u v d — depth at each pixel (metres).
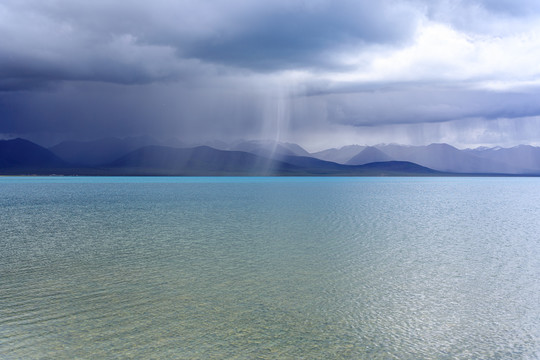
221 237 42.88
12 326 18.14
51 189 161.12
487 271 28.69
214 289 23.86
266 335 17.45
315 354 15.83
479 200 109.62
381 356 15.79
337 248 36.97
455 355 15.97
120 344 16.45
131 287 24.14
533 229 50.94
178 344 16.52
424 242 40.53
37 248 36.53
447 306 21.31
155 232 46.28
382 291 23.77
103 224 53.25
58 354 15.56
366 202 97.62
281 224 53.75
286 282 25.47
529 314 20.28
